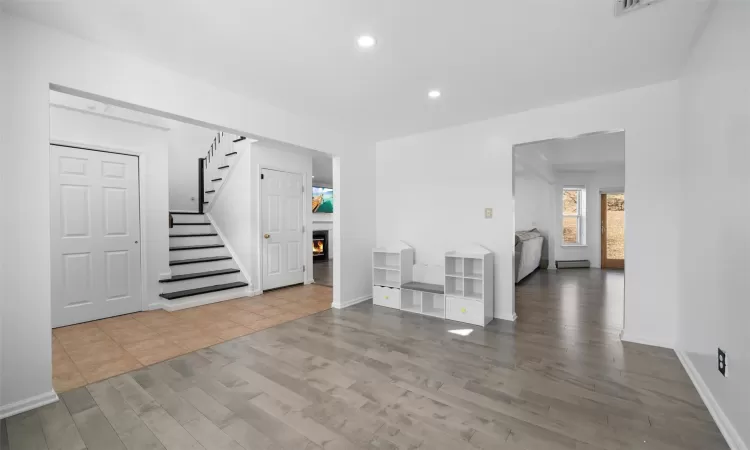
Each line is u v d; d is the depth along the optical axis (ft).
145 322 12.12
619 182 25.17
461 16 6.18
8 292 6.24
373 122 12.76
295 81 9.05
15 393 6.36
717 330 6.21
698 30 6.70
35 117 6.46
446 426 6.03
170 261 14.98
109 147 12.62
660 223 9.42
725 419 5.73
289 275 18.15
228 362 8.79
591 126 10.35
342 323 12.06
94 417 6.33
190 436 5.79
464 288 12.39
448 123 13.00
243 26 6.51
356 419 6.26
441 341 10.25
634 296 9.89
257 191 16.56
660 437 5.67
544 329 11.32
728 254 5.70
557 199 26.14
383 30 6.67
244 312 13.44
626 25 6.50
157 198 14.01
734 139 5.48
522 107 11.21
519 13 6.09
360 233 15.12
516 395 7.07
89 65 7.07
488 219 12.66
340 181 14.06
